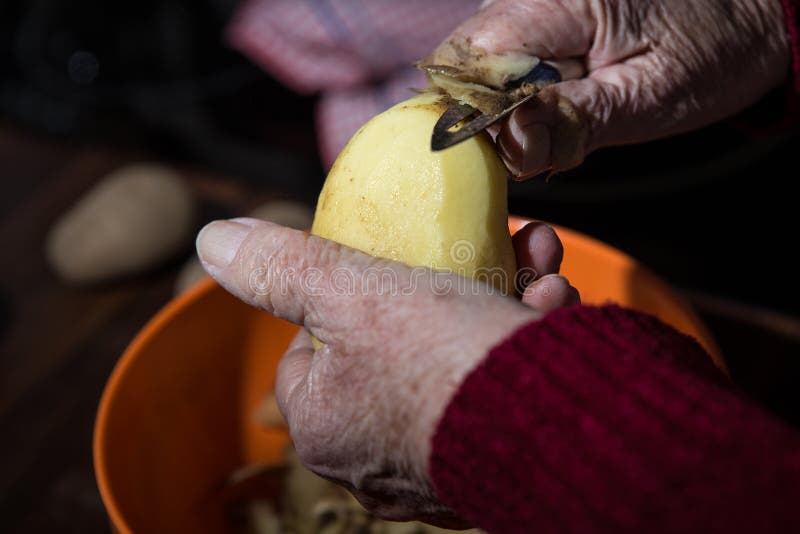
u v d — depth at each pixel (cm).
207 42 67
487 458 23
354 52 55
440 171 27
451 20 54
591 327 23
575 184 52
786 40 35
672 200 57
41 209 57
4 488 41
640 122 33
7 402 45
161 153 64
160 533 35
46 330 49
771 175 60
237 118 64
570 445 22
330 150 57
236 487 40
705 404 22
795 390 41
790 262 55
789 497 20
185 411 38
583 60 32
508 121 29
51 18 70
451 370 24
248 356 40
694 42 32
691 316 36
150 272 52
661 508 21
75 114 65
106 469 32
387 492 28
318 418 27
